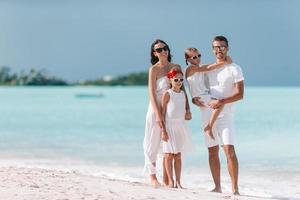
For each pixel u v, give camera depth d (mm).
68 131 28219
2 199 7914
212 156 10320
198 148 19359
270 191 11367
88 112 48719
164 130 10109
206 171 14344
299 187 11953
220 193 9820
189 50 10219
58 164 15578
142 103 71562
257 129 29016
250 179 13117
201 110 10305
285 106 57406
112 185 9555
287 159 16828
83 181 9742
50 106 63031
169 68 10297
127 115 43750
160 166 13891
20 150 19328
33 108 57656
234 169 9945
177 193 9188
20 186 8891
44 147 20375
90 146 20719
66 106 62844
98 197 8297
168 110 10133
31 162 15945
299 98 85875
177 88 10125
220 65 10055
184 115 10234
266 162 16172
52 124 33438
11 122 35562
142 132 27297
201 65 10250
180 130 10211
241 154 18188
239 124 32875
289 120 35969
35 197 8078
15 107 60531
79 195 8352
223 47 9984
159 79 10227
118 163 16047
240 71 9969
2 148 20000
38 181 9453
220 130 10047
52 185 9117
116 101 79812
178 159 10312
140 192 9008
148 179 12672
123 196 8508
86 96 103500
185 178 13125
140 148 20031
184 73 10344
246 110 49562
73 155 17906
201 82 10219
